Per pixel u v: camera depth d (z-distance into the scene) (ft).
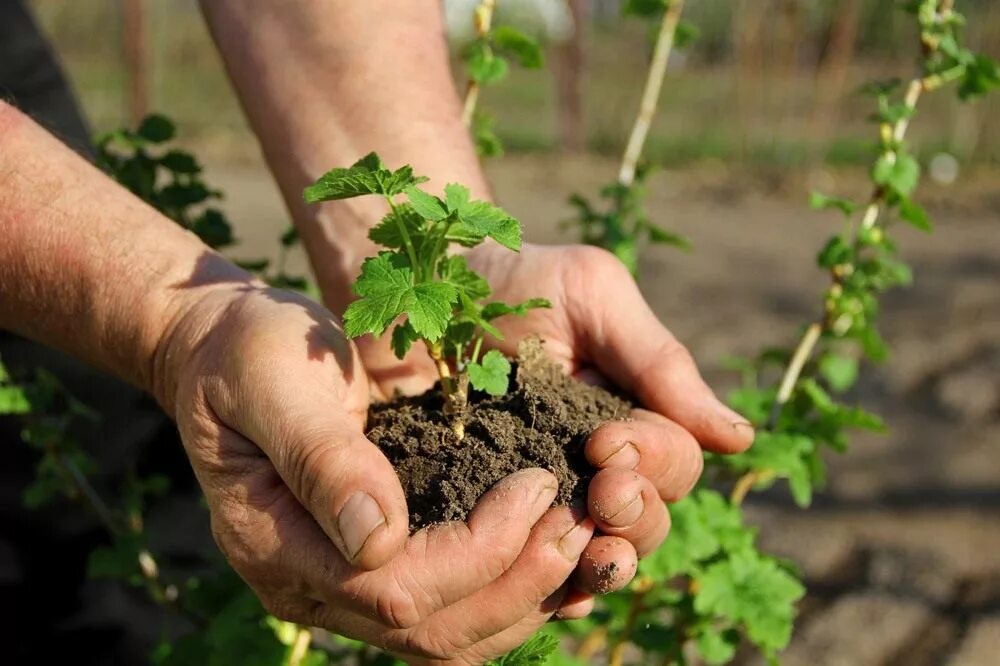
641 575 1.86
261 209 7.12
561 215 7.52
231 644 1.76
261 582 1.44
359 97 1.86
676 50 2.25
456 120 1.93
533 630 1.47
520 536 1.34
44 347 2.23
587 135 10.68
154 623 2.42
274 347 1.43
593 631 2.13
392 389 1.74
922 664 2.79
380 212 1.84
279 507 1.41
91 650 2.33
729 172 9.50
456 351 1.55
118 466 2.32
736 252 6.57
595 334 1.69
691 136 10.52
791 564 1.93
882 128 1.88
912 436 4.02
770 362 2.18
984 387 4.36
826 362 2.10
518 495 1.36
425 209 1.37
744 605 1.74
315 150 1.87
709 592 1.75
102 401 2.30
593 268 1.69
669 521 1.48
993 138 9.59
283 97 1.89
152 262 1.58
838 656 2.81
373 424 1.55
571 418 1.52
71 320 1.61
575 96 10.25
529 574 1.37
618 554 1.40
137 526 1.99
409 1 1.97
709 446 1.65
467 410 1.53
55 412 2.04
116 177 1.92
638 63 14.21
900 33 13.33
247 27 1.93
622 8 2.16
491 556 1.34
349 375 1.50
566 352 1.72
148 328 1.55
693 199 8.52
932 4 1.85
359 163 1.42
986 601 3.02
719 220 7.68
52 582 2.31
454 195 1.41
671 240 2.10
